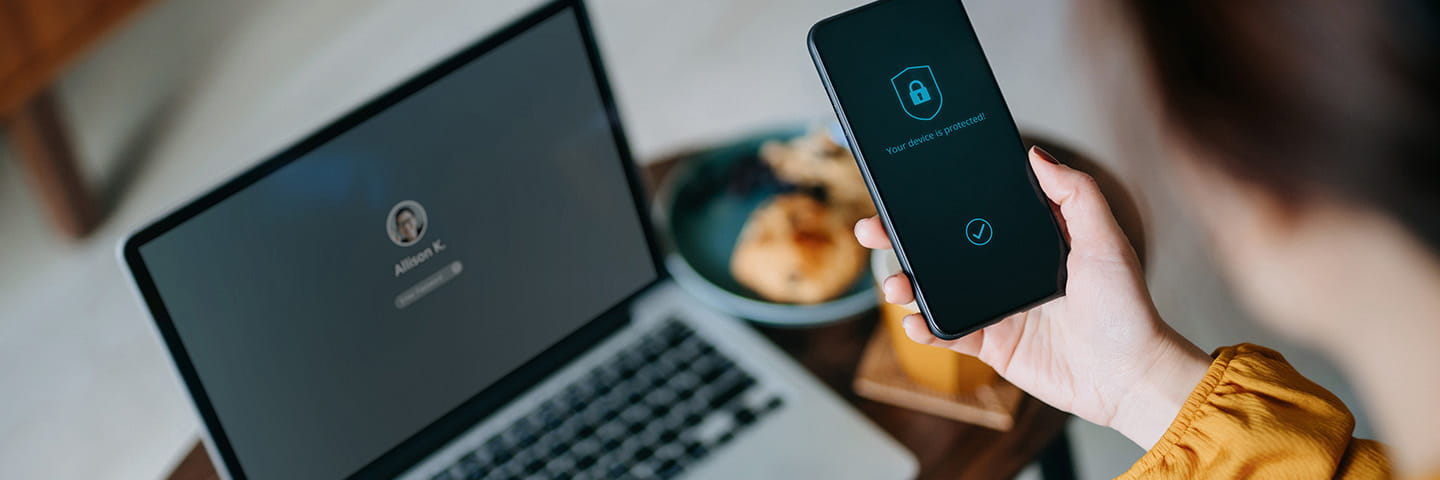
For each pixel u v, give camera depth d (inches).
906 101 31.4
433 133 34.9
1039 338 33.7
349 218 34.1
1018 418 37.8
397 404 37.5
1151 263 43.5
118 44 113.1
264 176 32.3
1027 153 31.9
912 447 37.9
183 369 32.5
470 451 39.1
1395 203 8.9
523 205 37.6
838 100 31.1
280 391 34.8
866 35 31.4
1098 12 9.6
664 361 40.9
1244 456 25.9
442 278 36.6
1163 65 9.2
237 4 115.4
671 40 101.1
